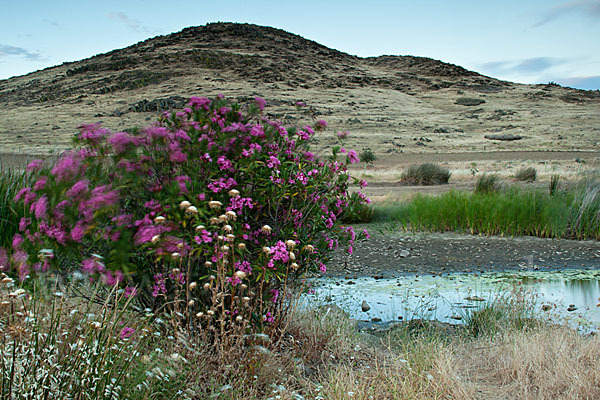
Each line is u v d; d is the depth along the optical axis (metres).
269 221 3.82
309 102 114.25
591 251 9.75
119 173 3.41
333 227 4.11
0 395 2.05
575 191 12.85
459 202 12.38
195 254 3.56
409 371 3.55
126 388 2.48
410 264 8.71
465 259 9.08
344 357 4.08
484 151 66.44
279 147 3.94
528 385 3.53
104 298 3.52
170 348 3.15
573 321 5.22
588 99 141.88
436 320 5.39
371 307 6.06
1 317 2.79
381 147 69.25
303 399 3.10
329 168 3.99
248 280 3.69
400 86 155.88
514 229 11.50
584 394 3.26
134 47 185.62
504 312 5.25
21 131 81.81
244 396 3.03
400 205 14.24
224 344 3.27
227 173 3.68
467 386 3.46
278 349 3.79
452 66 193.88
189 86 126.62
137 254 3.47
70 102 116.56
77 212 3.25
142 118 91.94
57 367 2.26
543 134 86.81
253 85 129.88
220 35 190.75
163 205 3.31
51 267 3.28
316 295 5.66
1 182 5.17
